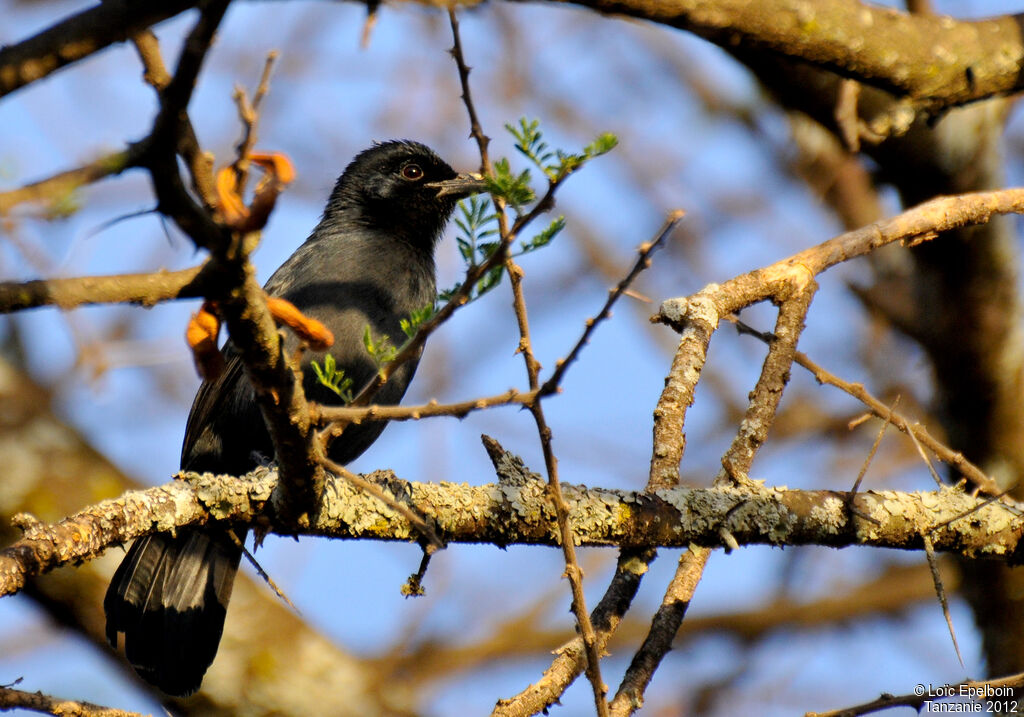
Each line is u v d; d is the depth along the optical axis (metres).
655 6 7.22
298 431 7.21
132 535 7.74
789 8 8.13
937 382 14.28
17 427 13.70
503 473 8.74
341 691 14.98
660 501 8.83
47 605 13.52
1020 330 13.54
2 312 5.23
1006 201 10.72
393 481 8.50
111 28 4.63
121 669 13.87
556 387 6.80
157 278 5.66
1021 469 13.94
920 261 13.66
